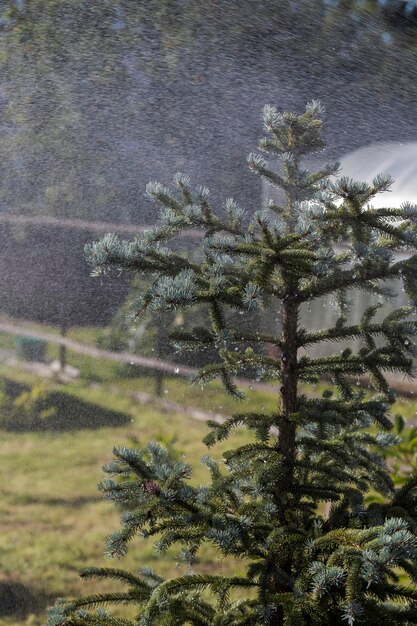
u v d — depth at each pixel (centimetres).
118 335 830
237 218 275
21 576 471
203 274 262
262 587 238
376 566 212
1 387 764
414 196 647
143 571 282
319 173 275
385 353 264
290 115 279
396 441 276
